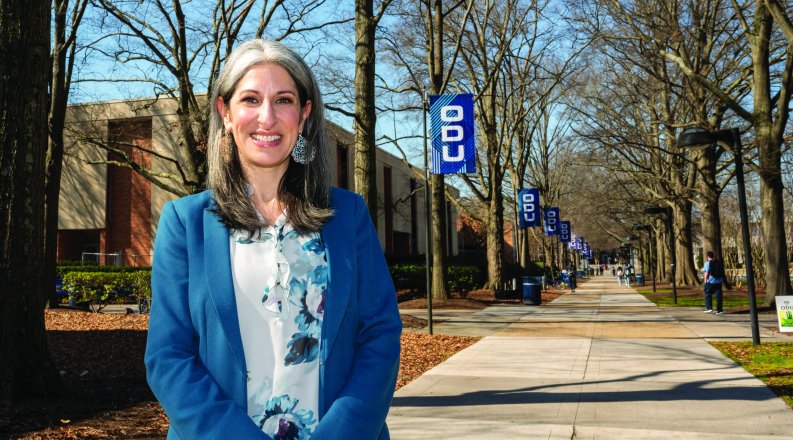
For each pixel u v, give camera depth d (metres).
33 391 6.26
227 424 1.12
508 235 85.62
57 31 16.42
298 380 1.33
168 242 1.38
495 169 29.30
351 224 1.50
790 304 11.90
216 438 1.11
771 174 18.39
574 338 12.54
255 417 1.30
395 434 5.30
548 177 48.28
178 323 1.32
